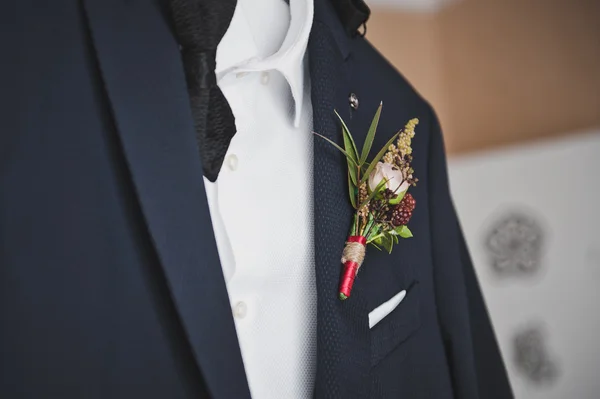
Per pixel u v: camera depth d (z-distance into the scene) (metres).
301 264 0.52
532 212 1.13
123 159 0.44
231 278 0.49
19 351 0.41
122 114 0.43
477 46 1.31
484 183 1.21
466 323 0.62
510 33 1.26
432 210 0.63
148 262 0.44
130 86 0.44
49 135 0.43
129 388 0.43
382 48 1.33
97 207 0.43
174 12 0.46
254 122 0.52
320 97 0.53
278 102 0.54
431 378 0.58
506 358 1.14
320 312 0.49
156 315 0.44
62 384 0.41
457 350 0.62
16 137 0.42
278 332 0.51
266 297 0.51
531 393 1.10
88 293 0.42
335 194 0.52
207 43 0.46
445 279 0.62
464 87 1.34
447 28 1.37
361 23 0.60
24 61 0.43
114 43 0.44
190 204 0.44
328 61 0.55
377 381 0.53
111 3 0.45
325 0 0.58
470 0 1.33
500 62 1.27
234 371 0.43
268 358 0.50
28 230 0.42
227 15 0.47
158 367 0.43
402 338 0.55
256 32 0.55
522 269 1.13
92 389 0.42
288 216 0.52
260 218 0.51
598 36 1.10
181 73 0.45
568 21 1.15
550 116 1.18
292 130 0.54
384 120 0.60
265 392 0.50
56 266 0.42
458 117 1.36
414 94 0.65
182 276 0.43
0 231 0.41
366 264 0.55
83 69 0.44
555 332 1.08
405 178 0.52
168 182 0.43
